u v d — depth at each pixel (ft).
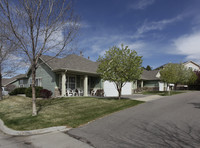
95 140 14.64
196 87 95.25
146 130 17.04
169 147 12.67
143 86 95.91
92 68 55.98
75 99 40.24
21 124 20.31
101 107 30.81
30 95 49.57
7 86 87.20
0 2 20.92
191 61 116.16
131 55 36.22
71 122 20.80
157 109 28.32
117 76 37.09
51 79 49.80
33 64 24.66
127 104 33.96
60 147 13.30
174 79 58.75
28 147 13.57
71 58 57.36
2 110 32.27
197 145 12.94
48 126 19.15
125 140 14.39
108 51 37.76
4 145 14.19
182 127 17.69
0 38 25.09
